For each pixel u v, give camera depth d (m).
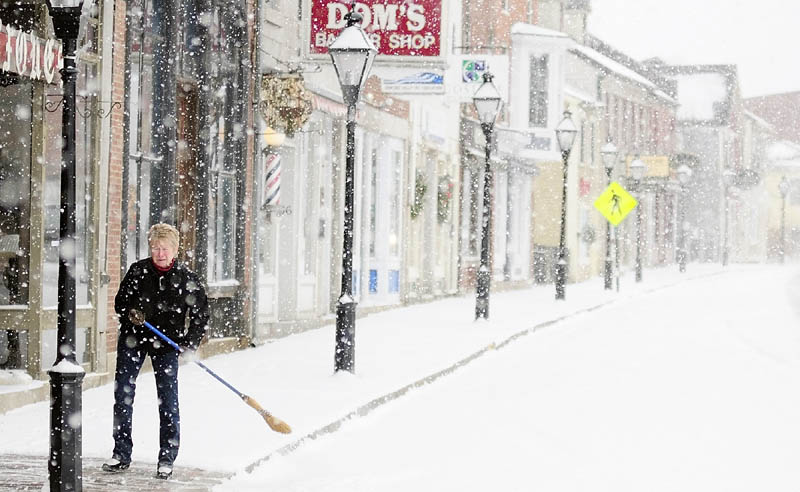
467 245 48.00
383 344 25.61
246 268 24.62
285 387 18.05
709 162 110.19
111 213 18.19
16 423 14.27
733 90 111.25
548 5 63.53
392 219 38.12
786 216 138.00
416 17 27.50
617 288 52.12
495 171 51.69
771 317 37.06
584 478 11.91
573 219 65.88
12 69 14.90
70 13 10.46
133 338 11.80
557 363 23.44
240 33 24.45
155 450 12.65
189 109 22.67
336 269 32.06
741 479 11.84
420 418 16.20
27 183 16.44
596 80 72.81
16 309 16.30
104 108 17.84
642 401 17.69
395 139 37.62
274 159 25.36
